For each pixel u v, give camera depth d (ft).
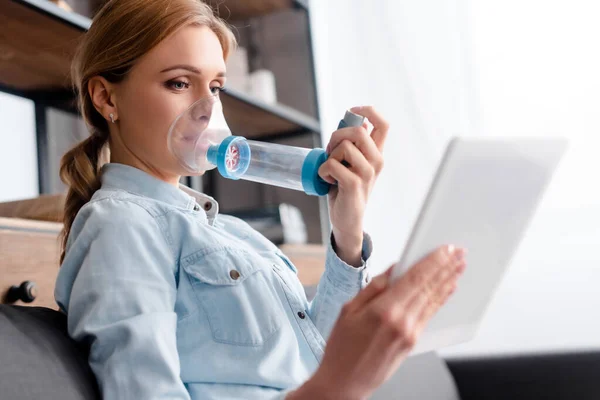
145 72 3.05
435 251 2.01
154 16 3.06
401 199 8.29
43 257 3.77
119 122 3.20
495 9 7.93
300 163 2.85
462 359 4.78
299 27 8.47
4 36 4.68
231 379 2.69
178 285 2.80
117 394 2.29
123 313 2.43
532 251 7.29
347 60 8.70
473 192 2.10
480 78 7.98
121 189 3.03
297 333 3.05
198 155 2.99
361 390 1.91
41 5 4.28
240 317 2.81
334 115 8.71
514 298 7.29
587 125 7.33
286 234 6.54
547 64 7.61
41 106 5.61
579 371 4.53
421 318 1.92
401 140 8.35
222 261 2.90
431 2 8.32
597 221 7.13
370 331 1.87
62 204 4.21
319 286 3.42
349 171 2.78
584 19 7.44
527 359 4.64
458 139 1.93
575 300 7.11
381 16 8.59
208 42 3.16
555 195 7.29
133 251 2.61
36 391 2.08
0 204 4.40
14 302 3.53
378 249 8.32
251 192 8.50
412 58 8.38
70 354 2.39
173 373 2.37
